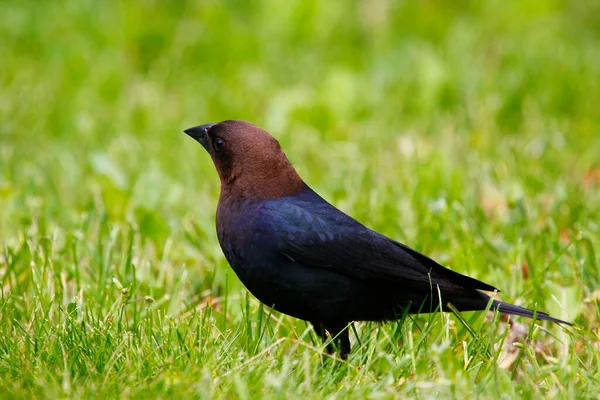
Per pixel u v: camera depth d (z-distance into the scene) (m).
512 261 9.28
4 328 7.72
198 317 7.85
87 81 15.67
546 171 12.04
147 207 11.03
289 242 7.71
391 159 12.82
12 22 17.69
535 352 8.11
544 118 14.55
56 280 8.84
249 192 8.02
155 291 8.95
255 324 8.55
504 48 17.20
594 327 8.44
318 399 6.58
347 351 7.89
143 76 16.58
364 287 7.78
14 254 9.29
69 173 12.26
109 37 17.14
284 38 17.91
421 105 14.95
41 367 6.88
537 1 19.03
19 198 10.95
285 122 14.21
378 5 18.70
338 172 12.45
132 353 7.17
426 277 7.75
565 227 10.40
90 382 6.71
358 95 14.71
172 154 13.10
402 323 7.80
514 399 6.64
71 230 10.09
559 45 17.27
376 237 7.90
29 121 14.49
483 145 13.21
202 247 10.15
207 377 6.57
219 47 17.14
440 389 6.66
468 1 19.36
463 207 10.35
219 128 8.24
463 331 8.27
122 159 12.77
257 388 6.70
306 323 8.55
